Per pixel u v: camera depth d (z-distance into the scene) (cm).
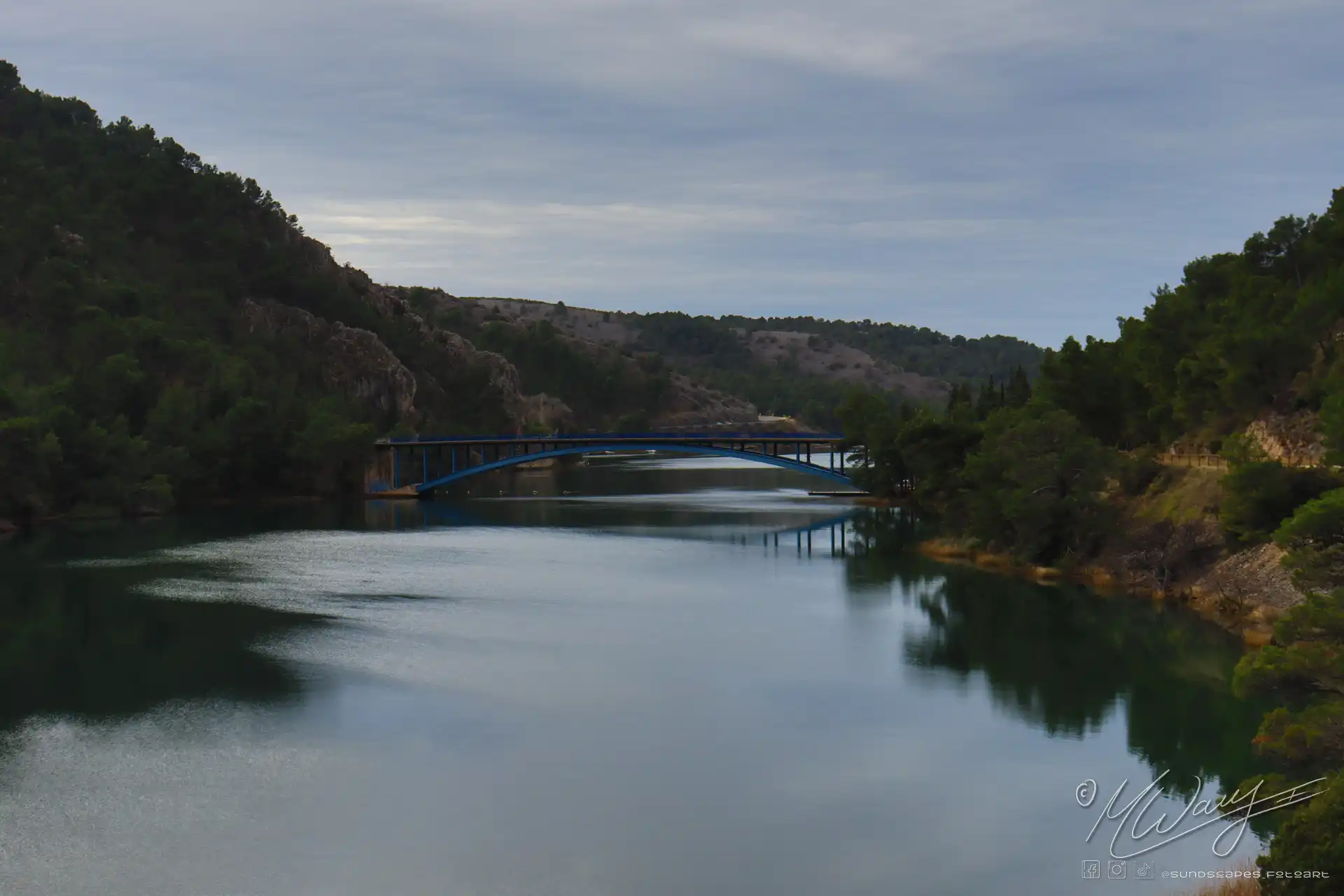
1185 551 10075
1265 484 8662
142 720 6888
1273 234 13862
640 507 19725
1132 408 13600
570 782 5897
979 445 14500
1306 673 5253
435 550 14062
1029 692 7425
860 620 9594
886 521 17125
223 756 6278
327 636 8988
